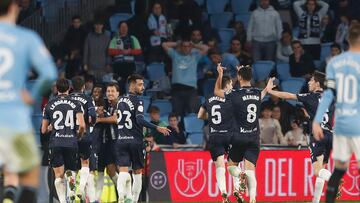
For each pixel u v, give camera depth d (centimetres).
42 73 2062
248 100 3809
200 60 5756
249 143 3828
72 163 3897
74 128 3859
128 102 3897
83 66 5678
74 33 5831
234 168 3881
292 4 6334
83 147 4069
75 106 3841
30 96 2081
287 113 5091
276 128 4988
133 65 5662
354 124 2662
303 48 6050
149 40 5941
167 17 6144
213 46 5872
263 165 4756
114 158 4216
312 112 3759
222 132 3875
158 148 4809
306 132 4928
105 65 5688
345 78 2666
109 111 4184
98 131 4175
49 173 4528
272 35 5956
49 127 3988
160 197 4709
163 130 3872
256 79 5778
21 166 2108
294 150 4781
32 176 2147
